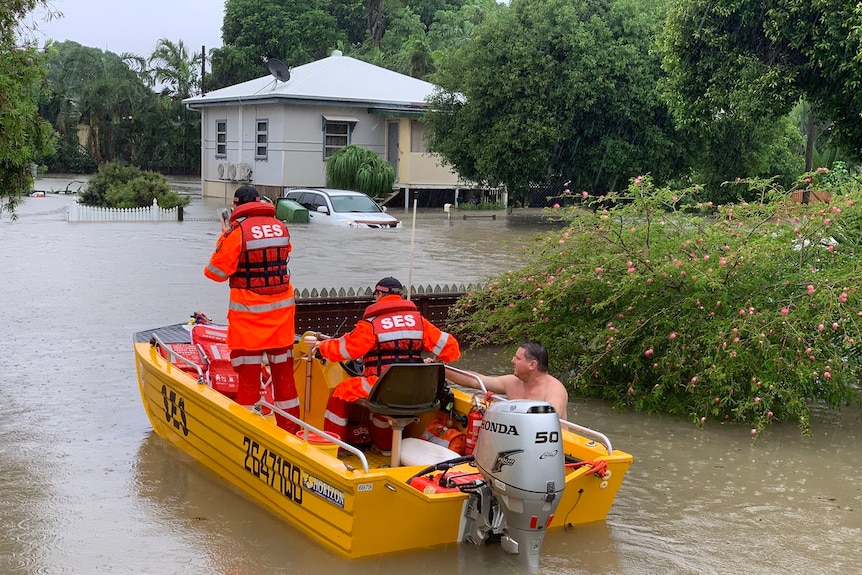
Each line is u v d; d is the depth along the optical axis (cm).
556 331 967
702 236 930
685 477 710
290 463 574
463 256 1948
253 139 3541
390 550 538
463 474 562
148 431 783
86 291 1417
